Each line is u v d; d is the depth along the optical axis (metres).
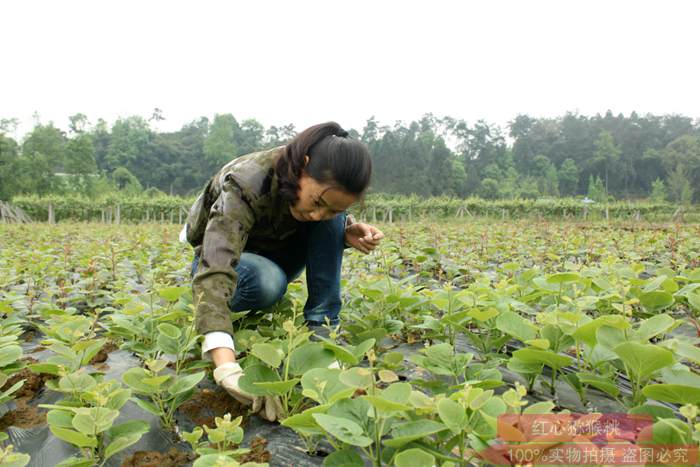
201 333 2.13
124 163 85.94
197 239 3.02
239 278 2.83
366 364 2.64
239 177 2.42
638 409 1.69
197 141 91.38
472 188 87.56
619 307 2.28
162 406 2.08
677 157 90.56
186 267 5.37
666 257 6.32
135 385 2.00
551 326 2.39
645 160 97.38
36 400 2.41
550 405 1.56
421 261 5.45
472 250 7.52
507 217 29.38
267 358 1.87
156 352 2.68
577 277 2.78
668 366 1.86
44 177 56.06
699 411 1.67
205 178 87.69
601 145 97.38
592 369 2.34
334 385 1.79
